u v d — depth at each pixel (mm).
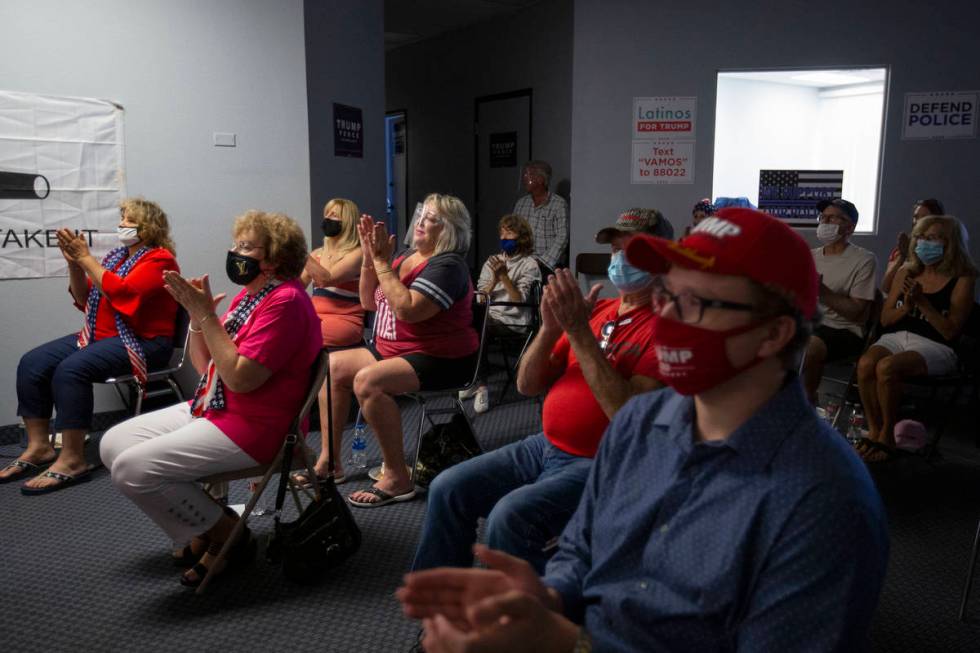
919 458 3824
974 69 5336
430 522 2092
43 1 3781
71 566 2734
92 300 3678
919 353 3688
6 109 3744
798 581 958
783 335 1021
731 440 1036
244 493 3393
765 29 5531
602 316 2213
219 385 2482
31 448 3645
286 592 2557
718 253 1012
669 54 5668
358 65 5980
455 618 1029
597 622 1154
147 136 4113
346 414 3504
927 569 2723
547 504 1937
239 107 4348
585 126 5855
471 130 8641
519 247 5180
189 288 2393
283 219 2596
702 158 5742
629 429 1237
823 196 5777
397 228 10438
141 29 4031
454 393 3387
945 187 5500
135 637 2285
